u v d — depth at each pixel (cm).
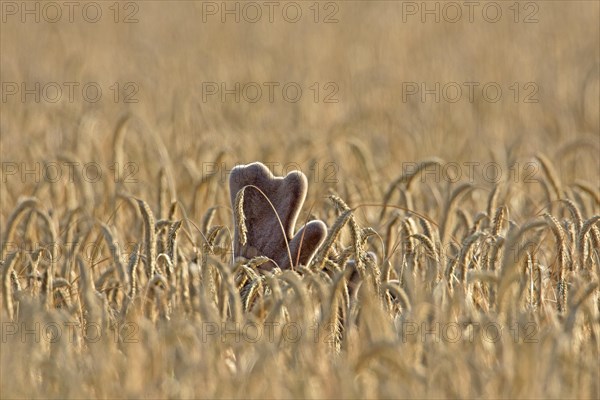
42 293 2303
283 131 5412
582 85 6562
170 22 10062
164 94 6612
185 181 3716
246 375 1789
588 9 10200
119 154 3641
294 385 1728
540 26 9406
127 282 2242
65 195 3409
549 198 3023
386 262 2356
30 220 2745
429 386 1742
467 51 8388
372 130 5438
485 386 1764
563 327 1919
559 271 2255
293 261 2412
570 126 5756
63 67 7994
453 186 3928
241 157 4344
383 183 3691
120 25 9856
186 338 1867
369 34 9256
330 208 3053
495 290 2242
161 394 1788
